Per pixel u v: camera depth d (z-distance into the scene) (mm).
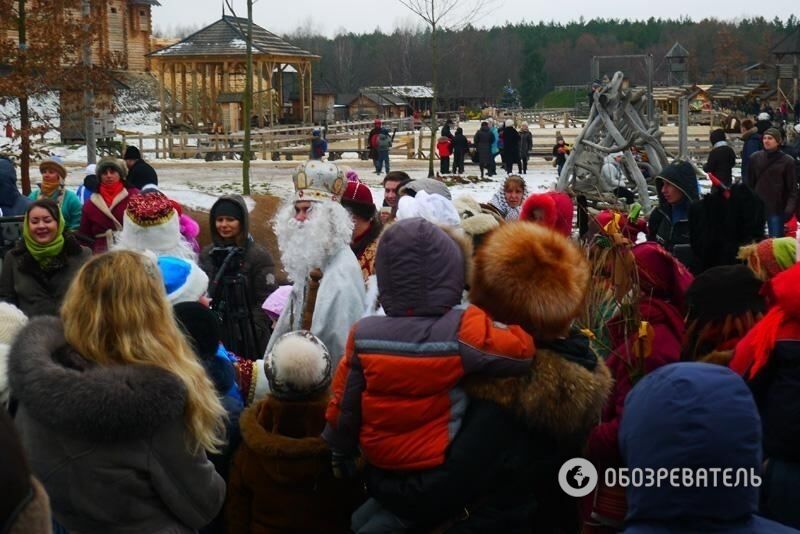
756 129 17875
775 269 4914
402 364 3369
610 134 16031
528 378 3357
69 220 9766
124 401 3137
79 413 3119
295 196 5137
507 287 3479
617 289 4430
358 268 5051
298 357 3988
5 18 16453
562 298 3457
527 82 110500
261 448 3910
